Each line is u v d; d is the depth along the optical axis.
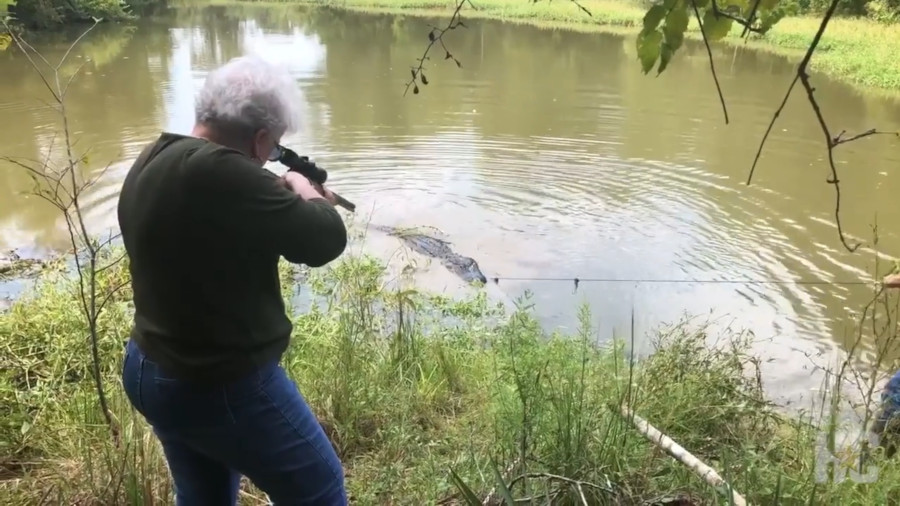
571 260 7.13
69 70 16.25
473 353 4.66
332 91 15.03
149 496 2.57
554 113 13.41
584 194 9.05
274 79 1.90
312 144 10.96
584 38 23.88
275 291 1.93
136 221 1.80
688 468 2.69
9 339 4.26
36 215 7.73
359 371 3.68
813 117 13.27
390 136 11.52
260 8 33.66
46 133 11.05
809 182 9.65
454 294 6.26
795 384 4.85
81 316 4.44
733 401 3.46
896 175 9.95
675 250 7.39
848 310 6.11
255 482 2.01
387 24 27.47
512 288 6.49
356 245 7.28
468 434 3.22
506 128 12.26
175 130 11.46
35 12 21.89
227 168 1.75
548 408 2.80
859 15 22.70
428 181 9.45
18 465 3.06
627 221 8.17
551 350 3.54
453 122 12.59
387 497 2.84
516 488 2.59
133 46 20.62
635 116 13.25
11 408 3.46
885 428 3.01
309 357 4.04
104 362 4.01
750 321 5.93
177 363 1.81
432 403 3.75
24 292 5.52
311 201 1.92
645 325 5.81
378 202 8.65
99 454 2.89
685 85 16.14
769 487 2.54
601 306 6.15
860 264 7.09
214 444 1.92
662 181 9.62
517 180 9.56
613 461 2.67
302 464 1.97
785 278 6.77
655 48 1.55
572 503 2.53
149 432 2.83
